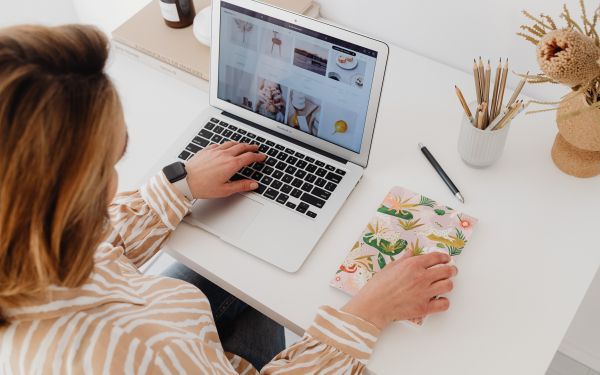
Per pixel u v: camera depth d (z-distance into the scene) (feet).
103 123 1.48
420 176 3.02
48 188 1.43
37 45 1.39
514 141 3.11
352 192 2.96
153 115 3.42
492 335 2.42
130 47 3.70
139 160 3.19
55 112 1.37
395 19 3.67
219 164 2.87
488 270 2.62
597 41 2.44
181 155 3.15
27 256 1.50
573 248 2.67
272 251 2.71
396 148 3.15
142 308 2.08
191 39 3.65
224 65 3.15
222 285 2.75
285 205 2.87
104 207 1.70
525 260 2.64
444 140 3.17
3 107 1.32
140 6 5.15
